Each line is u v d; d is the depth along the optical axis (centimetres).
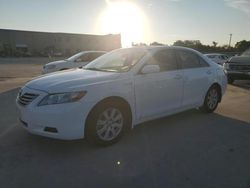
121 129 420
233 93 908
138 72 438
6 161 352
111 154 380
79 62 1136
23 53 5469
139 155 378
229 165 349
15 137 434
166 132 475
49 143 412
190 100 540
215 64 619
